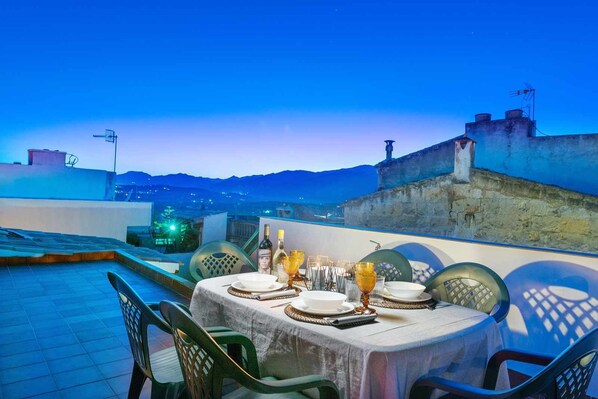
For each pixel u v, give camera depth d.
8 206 12.45
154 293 5.44
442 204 9.22
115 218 14.23
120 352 3.48
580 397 1.55
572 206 7.71
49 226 13.06
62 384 2.94
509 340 3.29
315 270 2.60
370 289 2.14
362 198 10.52
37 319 4.25
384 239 4.24
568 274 3.01
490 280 2.72
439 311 2.20
